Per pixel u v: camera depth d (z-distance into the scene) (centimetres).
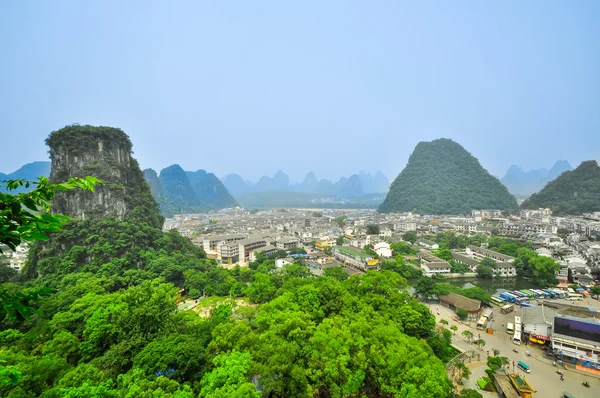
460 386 5362
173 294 8181
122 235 10556
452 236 18662
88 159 12062
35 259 10050
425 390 3938
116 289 8994
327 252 16775
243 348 4700
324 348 4581
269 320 5556
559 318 6366
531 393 4984
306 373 4256
